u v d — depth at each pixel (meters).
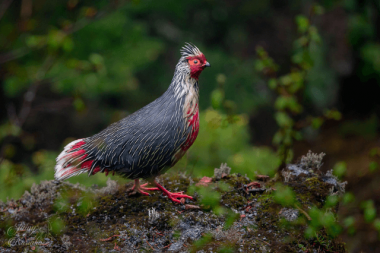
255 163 10.05
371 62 15.80
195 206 6.30
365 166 11.40
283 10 23.86
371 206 7.82
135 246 5.62
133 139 5.90
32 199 6.87
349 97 17.98
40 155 11.59
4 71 13.55
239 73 19.34
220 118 9.45
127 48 15.75
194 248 5.54
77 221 6.22
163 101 6.21
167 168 6.33
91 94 15.87
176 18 20.05
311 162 7.40
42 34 15.23
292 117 9.81
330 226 5.77
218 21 21.58
